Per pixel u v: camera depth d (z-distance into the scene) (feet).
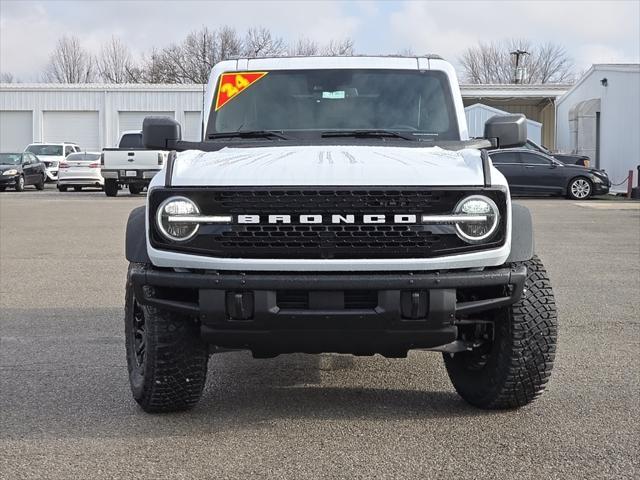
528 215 15.34
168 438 14.84
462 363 17.10
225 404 17.06
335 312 13.79
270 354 15.10
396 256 13.94
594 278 33.83
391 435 14.97
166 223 14.17
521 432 15.07
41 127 156.66
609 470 13.17
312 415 16.25
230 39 229.86
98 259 40.42
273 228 13.94
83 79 245.65
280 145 17.58
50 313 26.99
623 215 65.10
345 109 19.21
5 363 20.44
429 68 19.77
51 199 88.22
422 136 18.69
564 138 126.72
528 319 15.23
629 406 16.63
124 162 89.10
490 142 17.87
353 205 13.91
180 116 155.63
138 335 16.71
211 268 14.02
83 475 13.05
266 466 13.42
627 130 96.37
